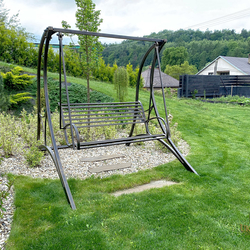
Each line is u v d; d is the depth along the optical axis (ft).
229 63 70.28
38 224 7.08
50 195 9.02
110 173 11.87
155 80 81.05
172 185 10.14
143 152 15.33
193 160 13.56
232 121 25.36
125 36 10.27
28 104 24.68
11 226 7.06
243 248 6.31
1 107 20.74
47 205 8.20
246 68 68.80
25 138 14.44
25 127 15.03
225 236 6.78
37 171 11.50
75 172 11.78
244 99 41.50
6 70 28.02
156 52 11.12
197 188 9.89
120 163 13.17
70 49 18.54
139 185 10.52
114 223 7.23
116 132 18.10
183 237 6.68
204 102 41.50
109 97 28.78
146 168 12.64
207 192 9.50
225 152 15.12
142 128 17.78
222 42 165.37
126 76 26.68
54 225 7.06
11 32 39.14
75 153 14.69
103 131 18.28
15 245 6.18
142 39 10.72
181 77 46.06
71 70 45.11
